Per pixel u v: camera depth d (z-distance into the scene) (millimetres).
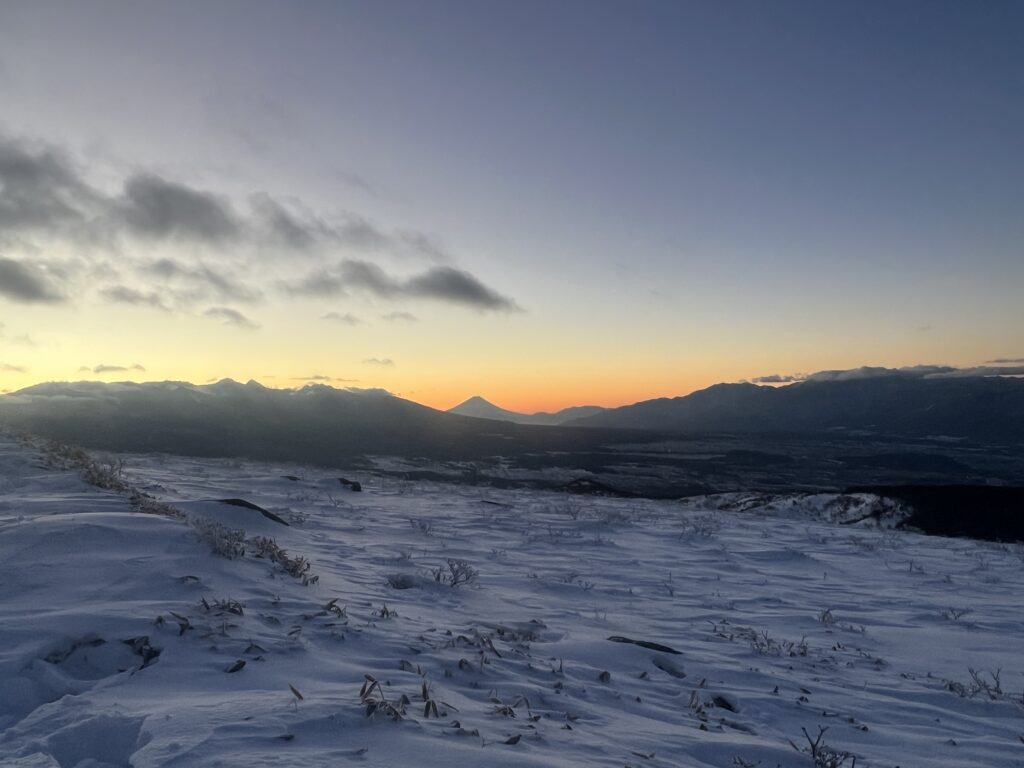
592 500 29672
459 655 6242
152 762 3336
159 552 7551
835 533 21328
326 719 3963
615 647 7473
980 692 7152
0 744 3707
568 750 4258
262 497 18500
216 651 5285
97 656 5012
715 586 12109
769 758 4941
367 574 9969
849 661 8094
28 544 7199
